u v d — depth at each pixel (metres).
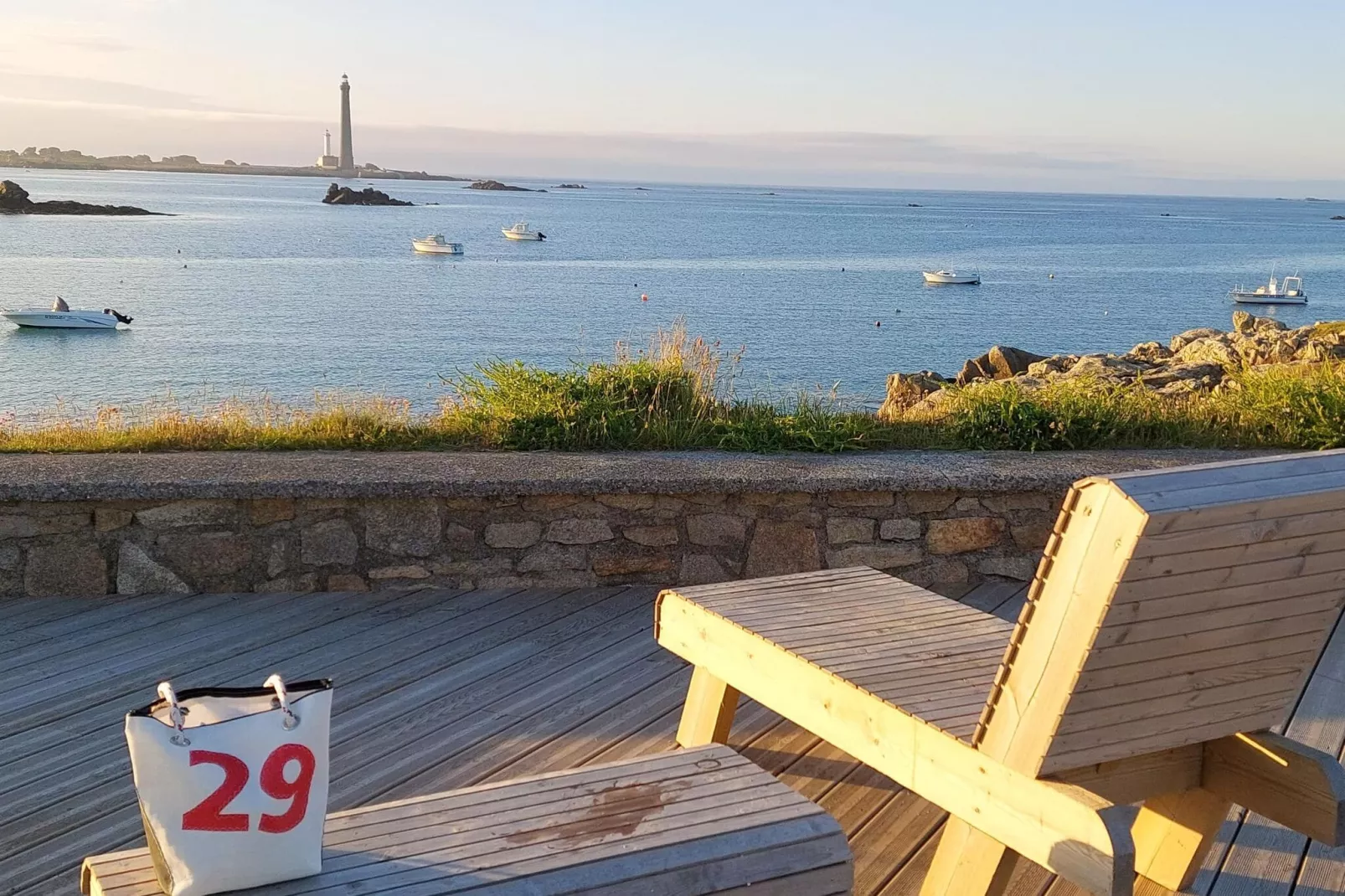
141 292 48.34
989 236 133.62
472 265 68.75
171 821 1.64
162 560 4.54
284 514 4.57
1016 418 5.86
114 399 23.47
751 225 149.25
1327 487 1.91
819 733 2.64
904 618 3.01
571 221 151.00
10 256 65.88
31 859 2.66
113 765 3.14
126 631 4.17
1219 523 1.82
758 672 2.84
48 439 5.64
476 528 4.66
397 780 3.09
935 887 2.37
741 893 1.81
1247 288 62.81
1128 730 2.07
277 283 54.28
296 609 4.44
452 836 1.88
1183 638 1.98
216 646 4.05
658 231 126.69
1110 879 1.89
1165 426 6.22
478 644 4.12
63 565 4.50
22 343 32.81
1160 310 50.22
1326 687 3.84
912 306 48.66
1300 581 2.03
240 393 24.47
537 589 4.73
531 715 3.53
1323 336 15.95
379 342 33.84
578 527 4.71
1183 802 2.55
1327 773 2.19
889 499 4.80
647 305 46.56
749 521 4.77
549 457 5.14
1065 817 1.98
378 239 94.44
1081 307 50.50
